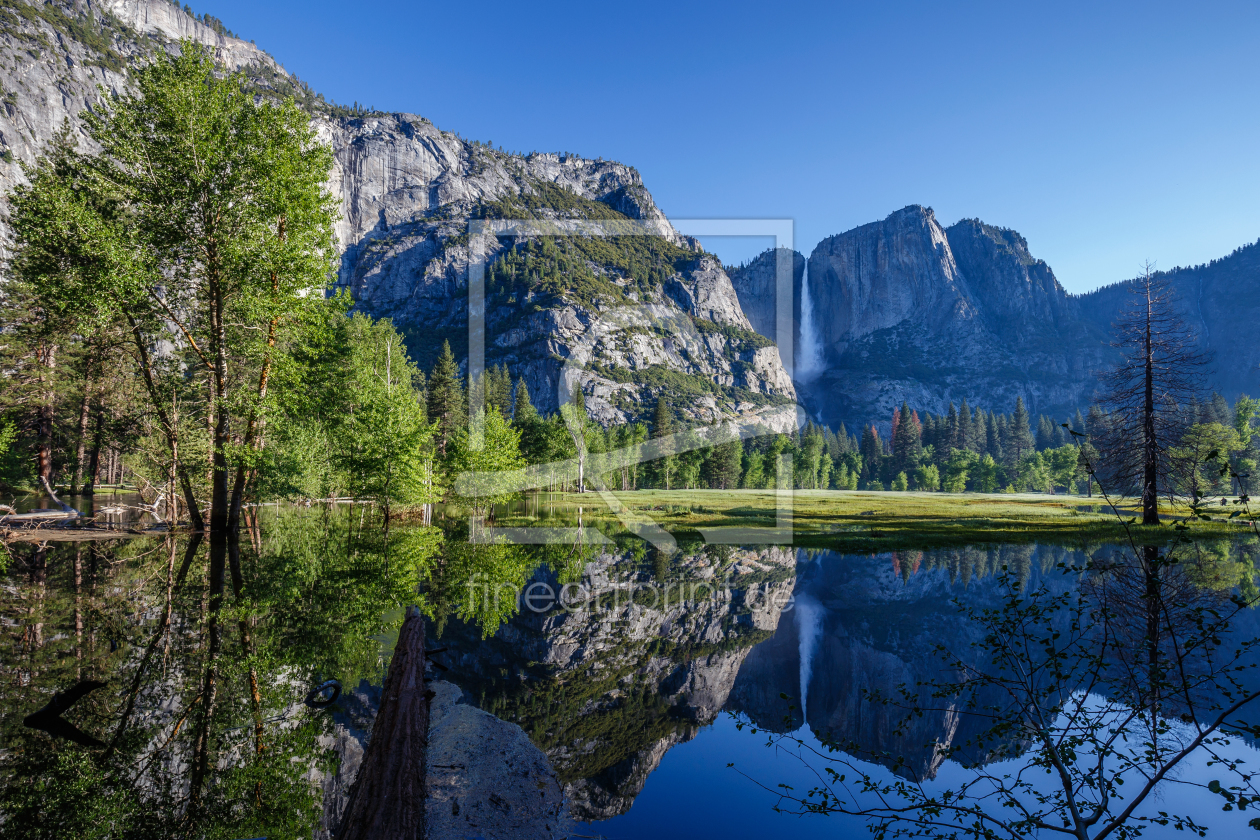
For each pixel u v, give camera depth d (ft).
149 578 35.12
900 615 32.78
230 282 51.21
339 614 27.63
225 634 23.91
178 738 14.85
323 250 54.19
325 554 46.55
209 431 56.13
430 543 54.95
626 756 15.38
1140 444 73.77
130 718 15.97
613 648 25.21
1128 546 60.59
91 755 13.85
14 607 27.94
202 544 49.32
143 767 13.34
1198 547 59.82
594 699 19.48
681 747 16.07
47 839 10.79
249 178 49.39
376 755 12.28
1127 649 18.02
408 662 18.71
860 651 25.86
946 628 29.94
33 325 71.00
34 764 13.38
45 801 11.92
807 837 11.73
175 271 49.98
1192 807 13.08
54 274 45.60
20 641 22.70
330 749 14.49
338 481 84.17
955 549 60.08
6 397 77.10
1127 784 14.30
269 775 13.14
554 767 14.64
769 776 14.47
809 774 14.66
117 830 11.00
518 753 14.53
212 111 47.83
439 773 12.74
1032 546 61.98
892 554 57.11
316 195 52.70
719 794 13.48
